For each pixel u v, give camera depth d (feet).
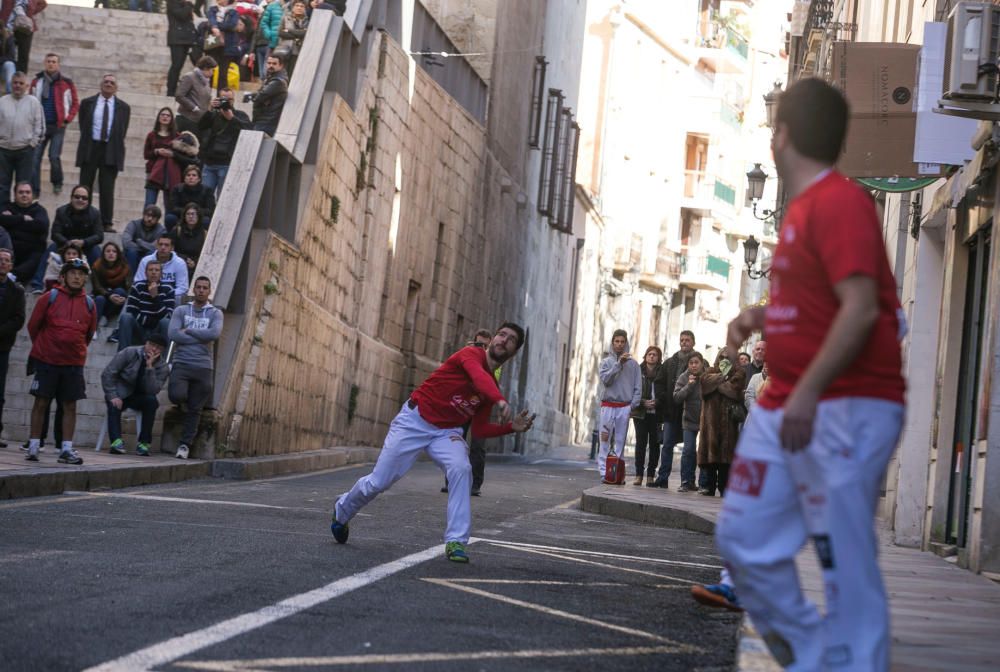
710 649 22.47
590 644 21.95
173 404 59.93
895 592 29.91
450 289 112.88
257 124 72.49
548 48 146.61
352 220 83.97
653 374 69.00
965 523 40.81
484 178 121.60
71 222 63.36
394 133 92.58
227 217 63.00
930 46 38.37
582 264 176.04
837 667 14.14
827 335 14.16
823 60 93.50
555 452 156.35
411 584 27.45
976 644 22.61
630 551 39.27
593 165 180.75
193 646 19.52
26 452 51.96
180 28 79.61
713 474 62.44
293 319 71.05
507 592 27.45
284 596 24.70
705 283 222.89
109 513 37.70
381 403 96.84
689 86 219.41
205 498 45.01
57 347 47.80
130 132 75.92
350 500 33.50
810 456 14.15
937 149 39.01
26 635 19.60
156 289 59.26
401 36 93.61
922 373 48.70
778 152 14.99
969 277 43.45
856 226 13.94
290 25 78.33
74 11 85.25
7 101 65.67
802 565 32.63
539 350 152.05
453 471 32.32
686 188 220.23
